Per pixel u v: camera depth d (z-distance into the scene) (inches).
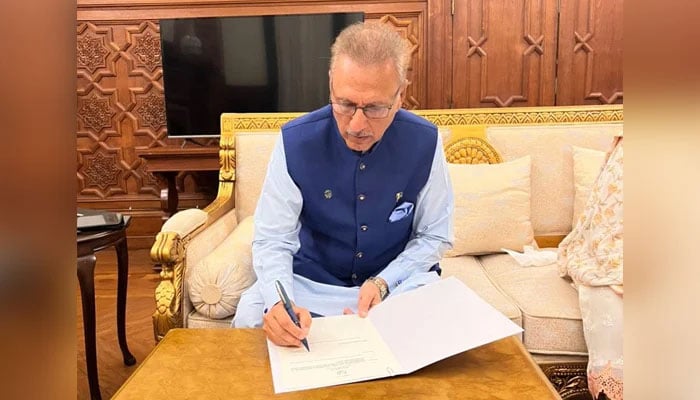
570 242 70.4
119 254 83.5
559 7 140.3
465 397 34.1
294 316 41.5
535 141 85.4
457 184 80.9
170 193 134.3
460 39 142.3
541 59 142.3
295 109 142.5
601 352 55.6
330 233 55.7
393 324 42.6
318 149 52.2
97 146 152.3
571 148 85.3
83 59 148.3
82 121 151.2
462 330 39.7
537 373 37.2
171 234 57.9
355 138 45.8
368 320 44.4
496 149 85.4
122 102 150.3
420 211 56.8
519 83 143.6
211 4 142.9
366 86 42.8
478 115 86.7
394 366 37.5
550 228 85.2
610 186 64.4
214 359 39.7
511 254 78.6
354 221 54.2
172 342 42.5
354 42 43.4
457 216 79.7
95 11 145.8
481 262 80.5
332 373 36.9
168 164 130.3
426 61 144.3
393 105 44.8
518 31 141.5
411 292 46.1
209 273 60.6
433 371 37.4
